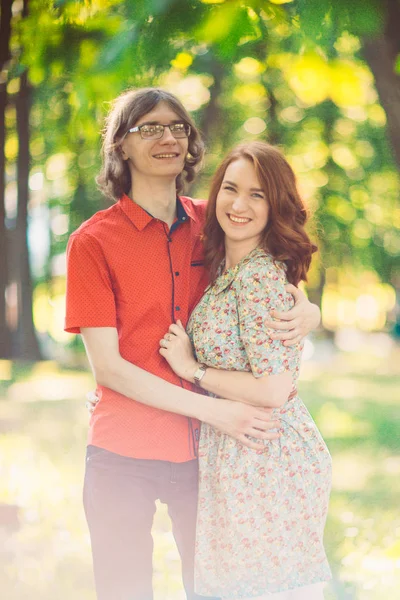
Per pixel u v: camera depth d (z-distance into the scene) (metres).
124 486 3.68
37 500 7.21
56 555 5.88
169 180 3.85
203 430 3.81
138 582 3.67
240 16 5.08
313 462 3.79
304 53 6.16
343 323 35.50
